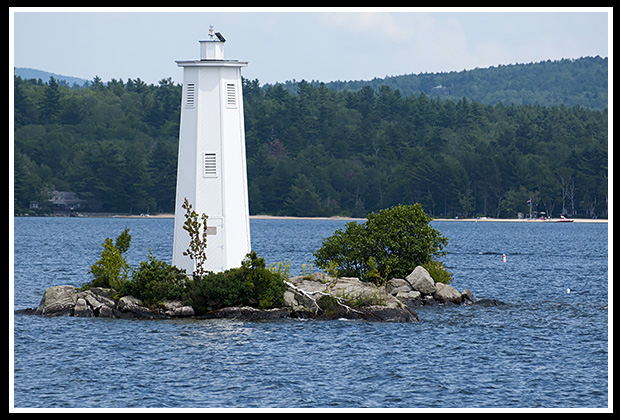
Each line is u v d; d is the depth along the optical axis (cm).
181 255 16888
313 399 11881
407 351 14462
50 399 11712
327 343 14812
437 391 12350
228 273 16638
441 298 19062
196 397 11862
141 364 13338
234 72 16888
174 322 16050
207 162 16638
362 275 19188
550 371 13412
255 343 14650
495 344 15162
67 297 16750
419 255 19688
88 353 13900
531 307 19600
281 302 16688
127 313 16438
